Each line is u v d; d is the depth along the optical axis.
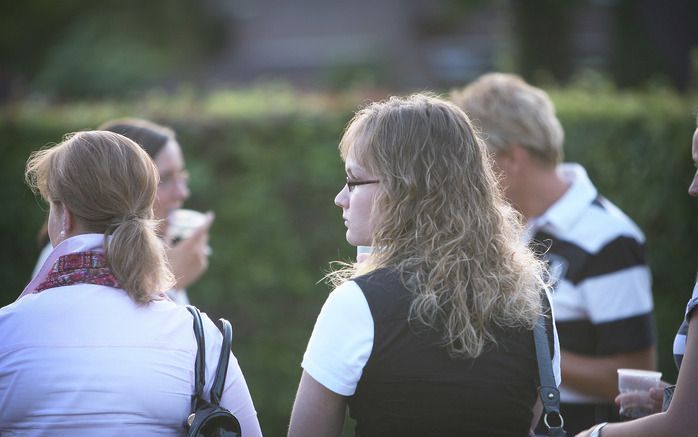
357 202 7.85
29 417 7.22
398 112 7.81
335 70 74.69
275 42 94.12
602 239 11.30
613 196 19.44
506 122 11.52
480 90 11.88
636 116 19.41
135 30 71.88
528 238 11.55
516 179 11.64
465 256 7.48
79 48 62.00
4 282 20.42
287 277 19.80
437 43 85.06
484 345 7.39
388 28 90.69
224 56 86.56
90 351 7.32
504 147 11.52
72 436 7.19
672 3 46.50
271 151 19.75
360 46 88.06
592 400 11.16
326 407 7.35
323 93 21.94
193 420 7.42
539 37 36.97
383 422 7.23
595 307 11.15
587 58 52.62
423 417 7.20
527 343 7.58
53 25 70.50
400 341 7.20
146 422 7.37
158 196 11.99
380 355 7.18
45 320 7.37
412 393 7.18
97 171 7.62
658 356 19.59
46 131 20.28
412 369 7.17
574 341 11.30
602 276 11.17
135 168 7.82
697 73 20.80
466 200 7.68
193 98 21.56
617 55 45.44
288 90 22.36
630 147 19.39
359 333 7.22
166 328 7.67
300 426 7.39
